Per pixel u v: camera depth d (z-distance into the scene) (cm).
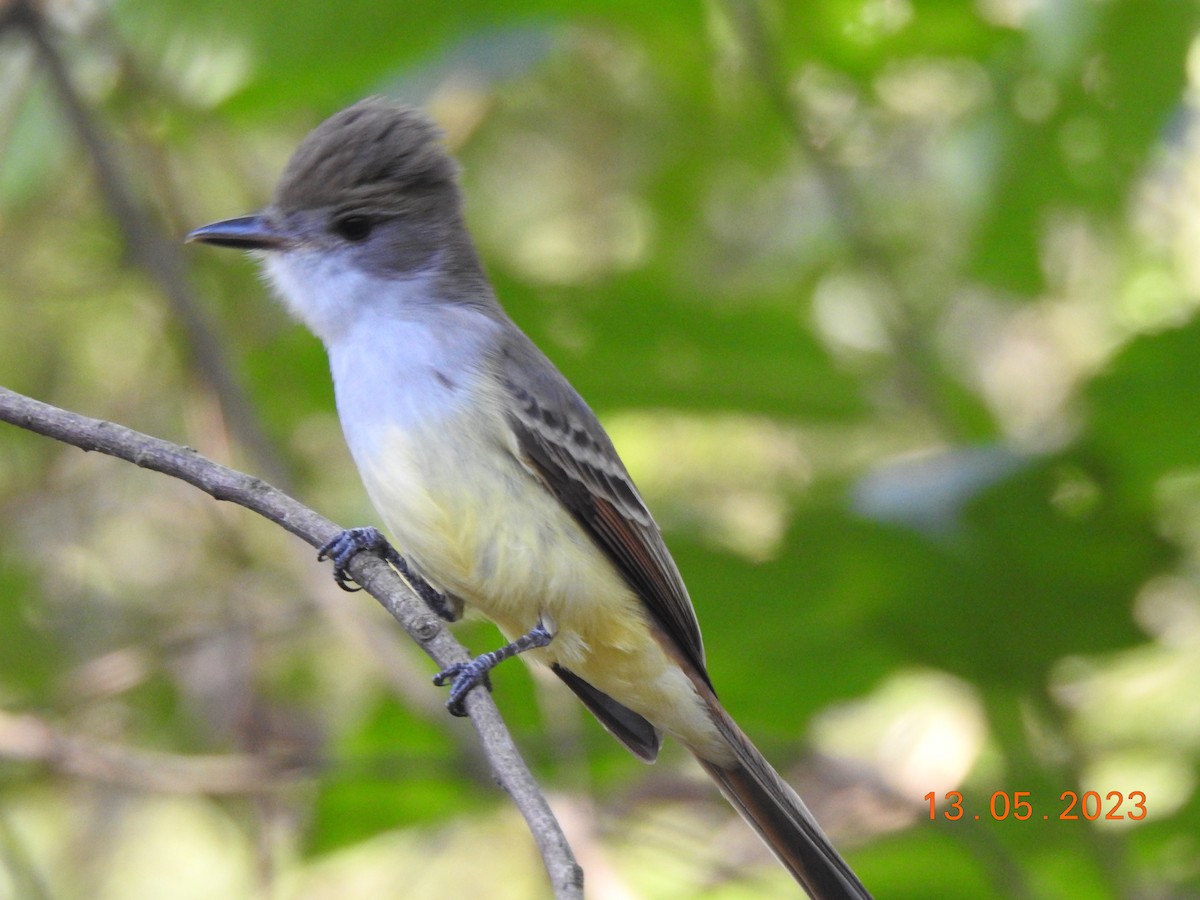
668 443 1302
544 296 1008
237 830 1175
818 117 1232
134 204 1093
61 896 1208
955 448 921
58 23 1114
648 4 1152
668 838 1109
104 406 1269
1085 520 830
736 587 916
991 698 960
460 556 777
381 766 1006
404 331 793
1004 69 1128
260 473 1067
